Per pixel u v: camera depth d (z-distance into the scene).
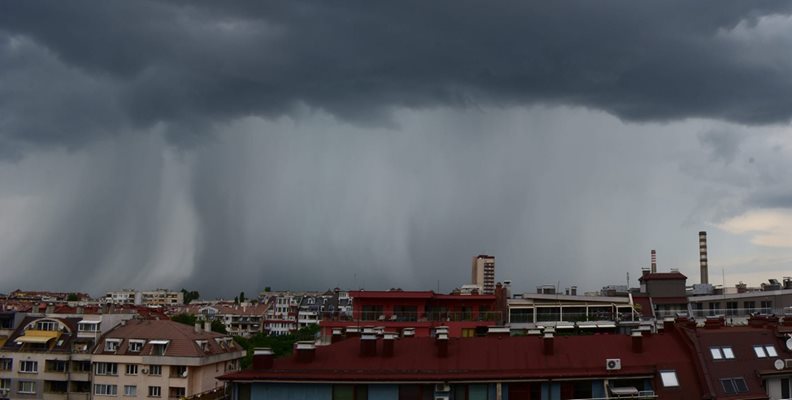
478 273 193.25
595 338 71.06
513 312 122.31
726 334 71.31
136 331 127.88
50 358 126.38
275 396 62.47
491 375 62.94
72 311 160.00
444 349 66.81
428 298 118.94
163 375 121.56
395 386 62.06
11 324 138.12
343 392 62.16
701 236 180.75
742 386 67.00
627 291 143.62
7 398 127.06
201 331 133.75
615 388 64.38
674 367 67.06
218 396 91.19
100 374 124.19
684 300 135.50
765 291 136.00
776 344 72.00
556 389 63.66
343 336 79.44
